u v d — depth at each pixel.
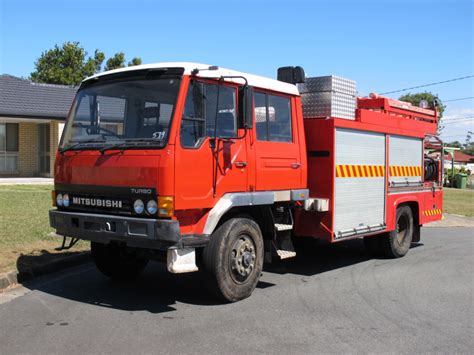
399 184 9.85
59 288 7.15
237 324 5.71
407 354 4.94
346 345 5.14
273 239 7.26
